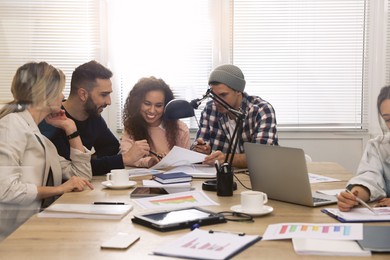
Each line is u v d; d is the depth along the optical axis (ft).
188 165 8.61
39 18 12.75
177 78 13.24
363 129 13.26
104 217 5.14
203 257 3.81
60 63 13.00
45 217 5.20
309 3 13.15
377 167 6.22
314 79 13.32
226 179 6.26
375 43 13.16
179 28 13.15
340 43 13.24
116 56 13.16
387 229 4.47
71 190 6.66
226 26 13.14
